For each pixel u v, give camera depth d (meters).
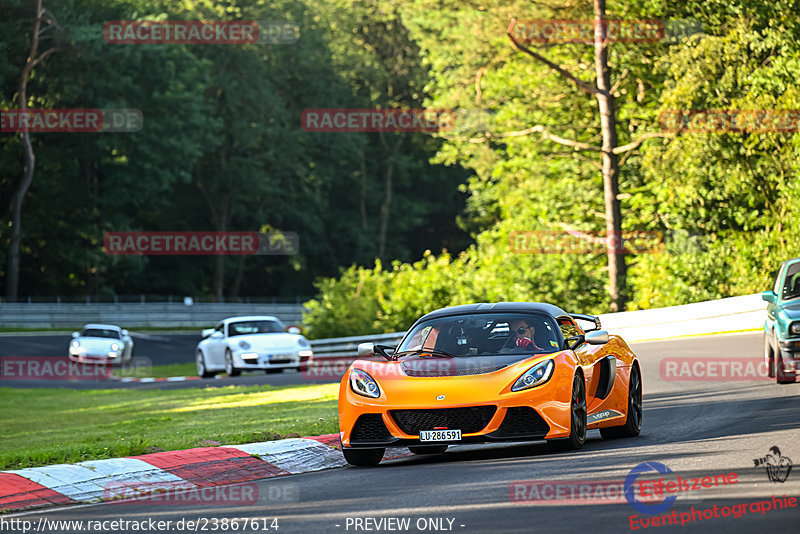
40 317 169.12
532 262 109.31
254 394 60.62
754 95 93.81
